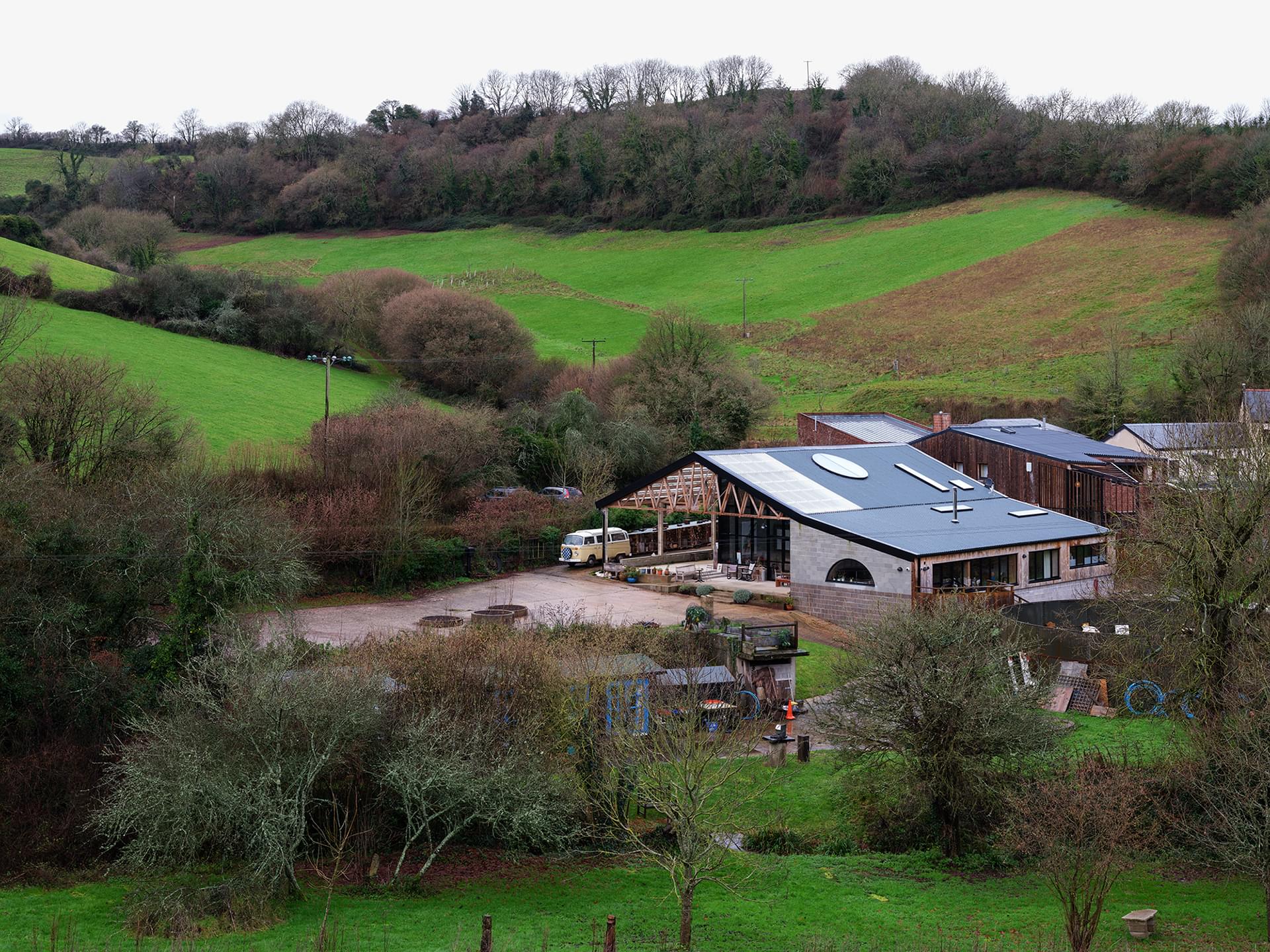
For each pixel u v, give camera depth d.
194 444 57.44
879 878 26.00
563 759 28.02
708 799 28.50
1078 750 31.48
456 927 21.86
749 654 36.56
